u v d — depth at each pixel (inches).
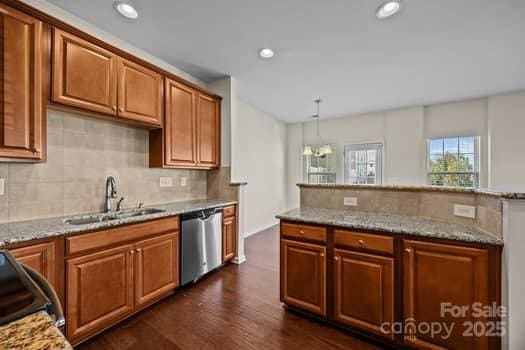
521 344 51.9
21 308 23.7
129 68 89.9
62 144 82.6
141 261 83.6
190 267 103.8
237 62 117.8
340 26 87.9
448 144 185.9
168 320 80.8
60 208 82.1
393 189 85.3
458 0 73.9
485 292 55.5
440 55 110.3
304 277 80.3
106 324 73.9
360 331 72.5
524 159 156.9
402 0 74.1
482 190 62.6
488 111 168.4
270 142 224.4
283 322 79.7
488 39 96.6
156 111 100.7
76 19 82.7
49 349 17.4
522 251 51.8
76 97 74.4
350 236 72.2
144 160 109.7
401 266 65.3
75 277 66.3
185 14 81.3
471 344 57.0
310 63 118.7
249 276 116.7
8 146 60.3
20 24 62.3
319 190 100.8
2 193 70.2
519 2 74.7
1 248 54.3
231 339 71.6
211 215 116.0
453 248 58.8
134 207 105.1
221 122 138.9
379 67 123.0
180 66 122.1
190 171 134.4
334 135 234.8
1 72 59.4
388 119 205.5
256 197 203.0
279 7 77.7
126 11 79.7
